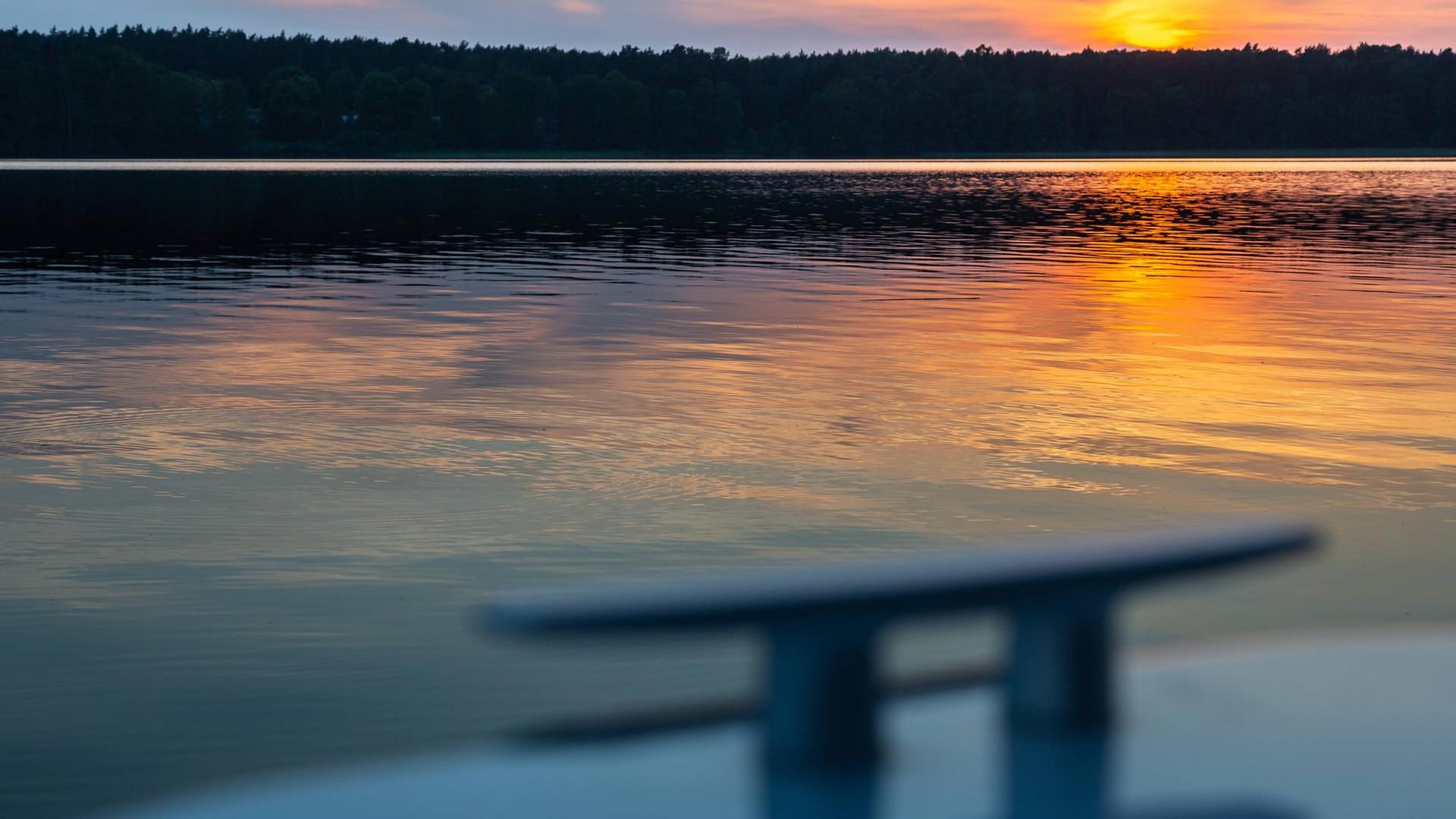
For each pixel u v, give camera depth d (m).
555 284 19.61
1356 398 10.03
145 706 4.29
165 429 8.75
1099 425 9.00
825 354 12.28
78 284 19.39
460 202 49.84
